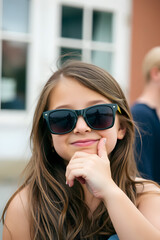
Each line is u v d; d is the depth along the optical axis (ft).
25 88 21.30
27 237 4.86
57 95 4.87
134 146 7.11
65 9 21.43
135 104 8.13
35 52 21.08
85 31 21.83
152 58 8.59
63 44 21.52
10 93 21.15
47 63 20.99
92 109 4.71
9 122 20.81
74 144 4.74
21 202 4.97
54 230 4.80
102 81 5.01
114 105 4.80
